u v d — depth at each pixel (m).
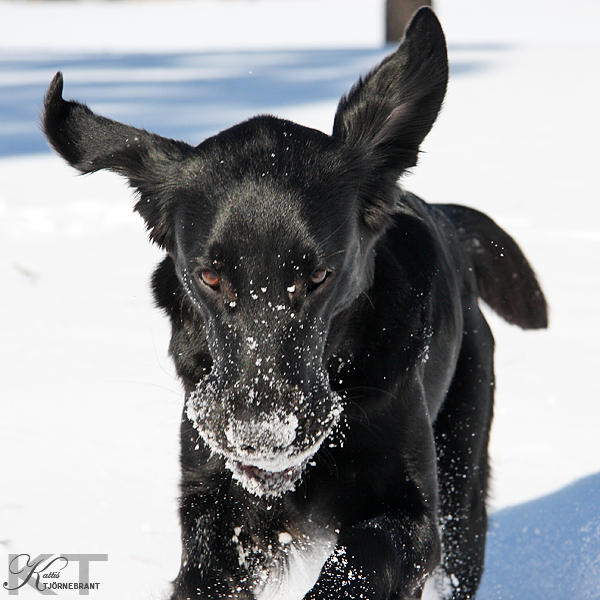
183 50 50.28
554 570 7.34
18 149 24.44
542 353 12.45
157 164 5.97
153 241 6.10
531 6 95.69
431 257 6.62
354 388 5.88
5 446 9.21
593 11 86.81
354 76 33.69
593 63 35.62
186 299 6.07
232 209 5.20
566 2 102.69
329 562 5.33
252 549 6.11
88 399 10.51
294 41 60.22
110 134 6.07
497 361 12.19
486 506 7.56
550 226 17.53
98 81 33.97
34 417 9.98
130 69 37.84
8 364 11.69
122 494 8.20
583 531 7.83
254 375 4.86
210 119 26.09
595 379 11.48
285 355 4.94
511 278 8.59
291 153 5.57
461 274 7.62
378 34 66.19
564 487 8.65
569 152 23.58
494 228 8.51
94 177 21.72
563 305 14.06
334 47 48.22
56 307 14.16
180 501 6.15
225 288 5.10
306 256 5.10
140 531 7.55
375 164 5.93
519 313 8.71
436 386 6.70
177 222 5.66
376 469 5.93
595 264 15.78
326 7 106.44
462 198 19.31
